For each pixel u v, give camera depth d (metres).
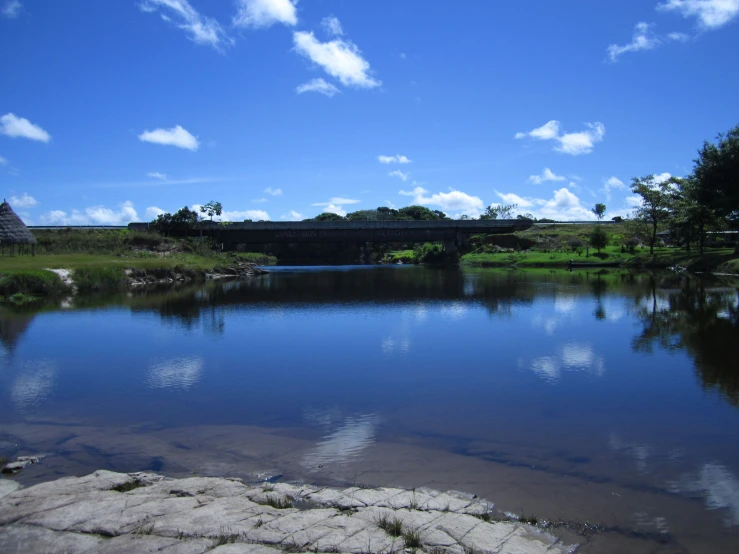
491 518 7.85
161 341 22.70
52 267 45.81
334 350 20.66
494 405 13.53
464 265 101.38
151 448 10.75
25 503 8.09
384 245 153.12
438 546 6.88
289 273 79.25
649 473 9.45
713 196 62.28
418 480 9.18
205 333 24.70
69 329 25.84
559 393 14.57
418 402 13.83
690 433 11.45
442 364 18.14
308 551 6.72
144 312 32.00
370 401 13.93
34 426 12.12
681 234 77.94
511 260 98.00
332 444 10.91
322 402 13.87
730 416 12.54
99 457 10.30
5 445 10.96
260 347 21.33
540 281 54.31
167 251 83.12
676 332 23.61
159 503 8.04
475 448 10.66
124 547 6.83
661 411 12.95
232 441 11.10
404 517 7.63
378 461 10.02
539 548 7.01
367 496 8.36
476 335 23.66
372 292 44.81
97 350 20.84
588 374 16.61
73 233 88.62
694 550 7.07
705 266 65.81
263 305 35.66
